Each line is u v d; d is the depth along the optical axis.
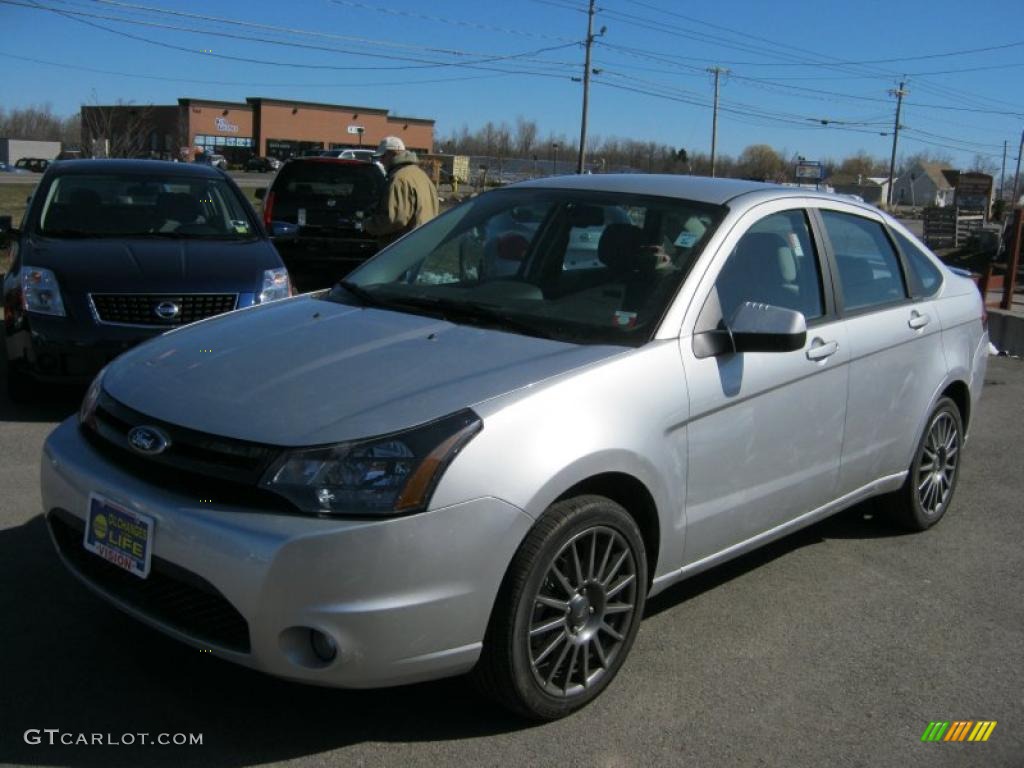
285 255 11.78
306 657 2.80
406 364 3.25
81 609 3.82
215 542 2.78
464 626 2.90
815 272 4.30
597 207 4.19
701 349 3.57
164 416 3.05
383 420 2.89
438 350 3.38
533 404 3.05
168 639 3.63
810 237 4.34
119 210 7.54
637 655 3.75
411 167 8.83
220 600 2.82
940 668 3.78
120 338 6.29
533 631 3.07
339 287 4.34
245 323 3.85
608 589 3.30
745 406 3.72
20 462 5.50
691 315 3.59
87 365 6.29
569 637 3.20
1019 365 10.52
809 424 4.08
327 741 3.07
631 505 3.43
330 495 2.76
